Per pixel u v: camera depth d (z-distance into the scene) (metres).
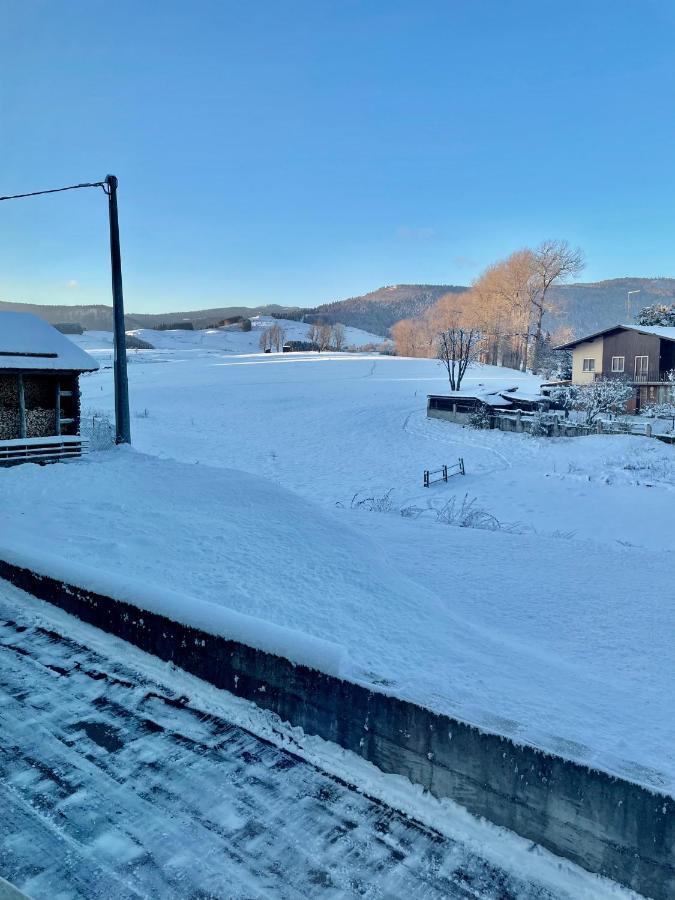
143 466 10.09
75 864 2.35
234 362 84.50
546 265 72.25
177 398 49.31
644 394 40.16
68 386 16.28
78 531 6.08
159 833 2.52
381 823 2.57
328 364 77.31
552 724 2.64
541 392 41.84
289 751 3.06
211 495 7.98
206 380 61.81
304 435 35.06
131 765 2.95
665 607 4.99
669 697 3.26
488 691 2.98
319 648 3.20
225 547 5.77
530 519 17.42
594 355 43.47
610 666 3.82
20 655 4.06
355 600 4.60
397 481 24.03
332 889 2.25
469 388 50.94
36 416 15.90
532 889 2.23
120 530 6.18
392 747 2.84
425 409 42.28
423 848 2.44
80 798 2.72
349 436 34.41
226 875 2.31
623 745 2.49
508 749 2.48
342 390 53.28
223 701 3.50
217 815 2.62
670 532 15.14
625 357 41.78
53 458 14.98
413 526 8.31
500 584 5.62
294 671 3.23
